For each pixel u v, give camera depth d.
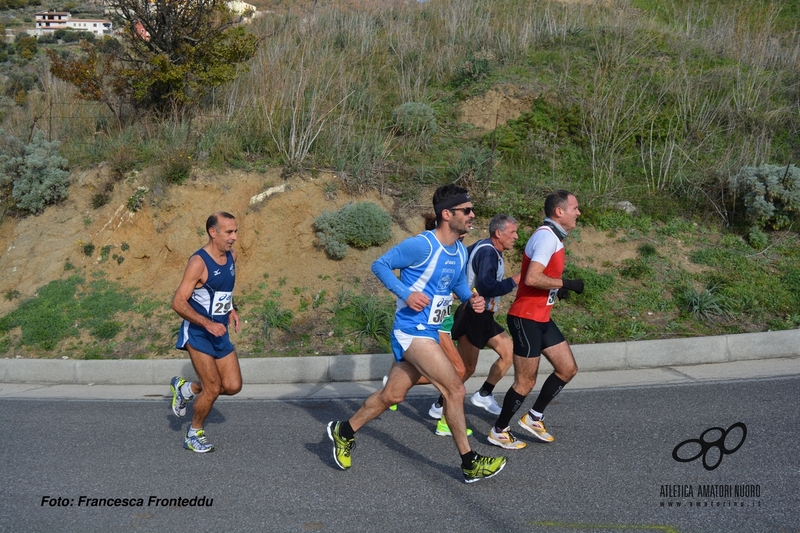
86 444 5.61
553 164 10.67
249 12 12.16
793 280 8.60
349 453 4.75
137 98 11.09
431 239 4.41
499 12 15.55
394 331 4.51
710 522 3.89
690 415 5.71
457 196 4.38
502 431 5.16
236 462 5.07
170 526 4.05
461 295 4.68
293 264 9.23
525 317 5.04
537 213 9.63
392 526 3.95
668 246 9.36
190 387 5.49
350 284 8.94
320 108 10.93
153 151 10.16
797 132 11.43
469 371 5.78
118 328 8.61
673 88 12.20
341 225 9.15
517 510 4.11
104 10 11.59
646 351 7.39
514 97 11.89
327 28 14.88
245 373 7.55
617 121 11.41
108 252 9.63
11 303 9.34
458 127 11.70
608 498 4.23
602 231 9.55
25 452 5.44
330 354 7.82
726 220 9.88
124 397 7.20
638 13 15.65
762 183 9.53
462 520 4.00
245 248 9.33
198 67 11.09
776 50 13.84
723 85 12.39
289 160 9.92
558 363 5.11
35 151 10.29
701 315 8.10
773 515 3.94
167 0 10.81
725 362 7.40
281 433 5.72
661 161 10.54
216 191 9.67
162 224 9.58
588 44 13.79
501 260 5.49
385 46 14.23
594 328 7.96
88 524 4.11
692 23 15.96
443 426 5.50
